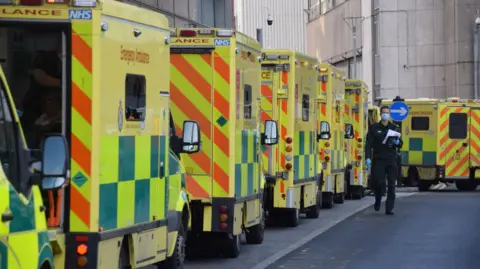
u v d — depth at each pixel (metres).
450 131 36.94
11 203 6.92
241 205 15.60
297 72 20.59
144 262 10.75
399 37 61.56
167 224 11.62
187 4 29.89
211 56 14.76
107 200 9.46
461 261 15.11
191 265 14.77
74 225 9.16
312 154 22.45
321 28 75.62
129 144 10.09
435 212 24.75
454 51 59.59
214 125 14.82
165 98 11.40
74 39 9.12
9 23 9.10
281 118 20.05
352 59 68.56
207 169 14.86
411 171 37.78
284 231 20.17
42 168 7.40
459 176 36.84
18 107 9.35
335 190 27.33
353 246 17.25
